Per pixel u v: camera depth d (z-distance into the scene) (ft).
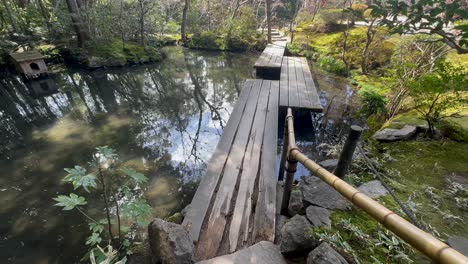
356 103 21.18
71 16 32.14
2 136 16.53
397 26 7.52
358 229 6.06
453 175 9.05
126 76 30.71
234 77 31.37
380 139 12.01
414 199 7.79
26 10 36.14
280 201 8.50
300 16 59.93
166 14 58.18
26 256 8.55
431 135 11.69
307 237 5.55
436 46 17.84
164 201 11.03
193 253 5.94
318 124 18.24
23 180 12.11
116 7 37.68
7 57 29.50
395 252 5.61
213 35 47.83
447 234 6.41
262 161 10.78
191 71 33.63
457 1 6.32
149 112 21.24
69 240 9.03
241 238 7.07
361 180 9.04
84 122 18.76
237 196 8.70
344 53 30.12
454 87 9.95
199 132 18.17
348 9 8.25
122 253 7.89
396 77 16.35
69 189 11.50
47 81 27.81
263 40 47.52
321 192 7.55
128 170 7.11
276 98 18.47
